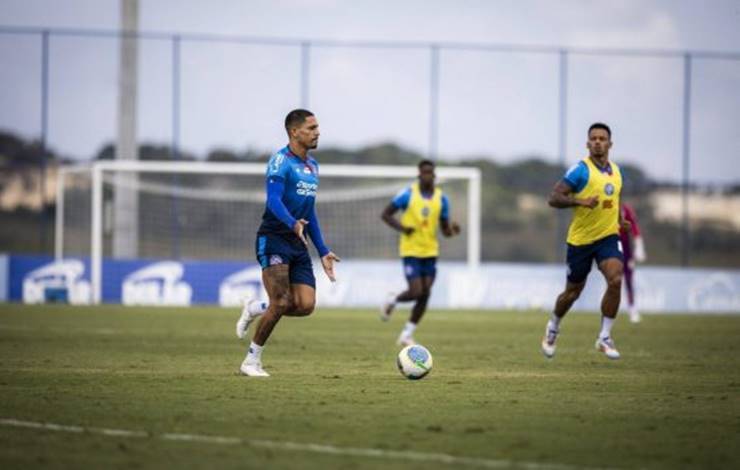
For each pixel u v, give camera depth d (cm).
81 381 4184
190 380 4247
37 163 12719
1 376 4353
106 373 4497
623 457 2775
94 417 3272
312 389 3997
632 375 4722
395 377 4472
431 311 10500
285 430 3067
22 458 2667
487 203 12912
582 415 3450
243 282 11169
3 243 12756
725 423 3341
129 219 11519
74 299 11294
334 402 3641
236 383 4156
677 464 2708
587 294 11456
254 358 4412
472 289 11400
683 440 3030
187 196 12075
